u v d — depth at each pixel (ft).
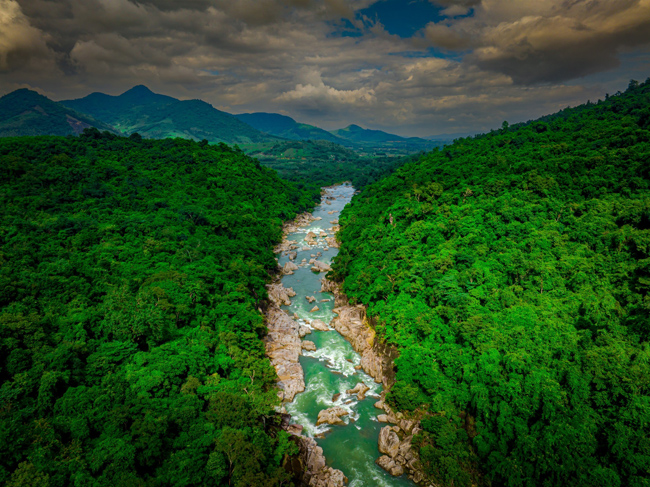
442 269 275.39
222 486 152.25
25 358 177.58
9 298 219.41
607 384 160.66
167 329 226.58
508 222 306.14
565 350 181.88
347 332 293.43
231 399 179.01
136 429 154.61
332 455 189.67
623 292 206.80
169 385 187.73
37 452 138.21
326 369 255.70
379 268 325.83
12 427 141.08
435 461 175.83
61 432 153.17
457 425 189.26
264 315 311.88
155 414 166.09
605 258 237.25
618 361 164.76
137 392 176.45
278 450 173.88
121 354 198.80
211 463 150.71
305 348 279.49
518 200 321.32
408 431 199.41
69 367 182.91
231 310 263.70
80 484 134.51
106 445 145.59
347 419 213.05
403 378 216.13
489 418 178.81
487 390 183.73
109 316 217.77
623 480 139.54
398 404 207.21
